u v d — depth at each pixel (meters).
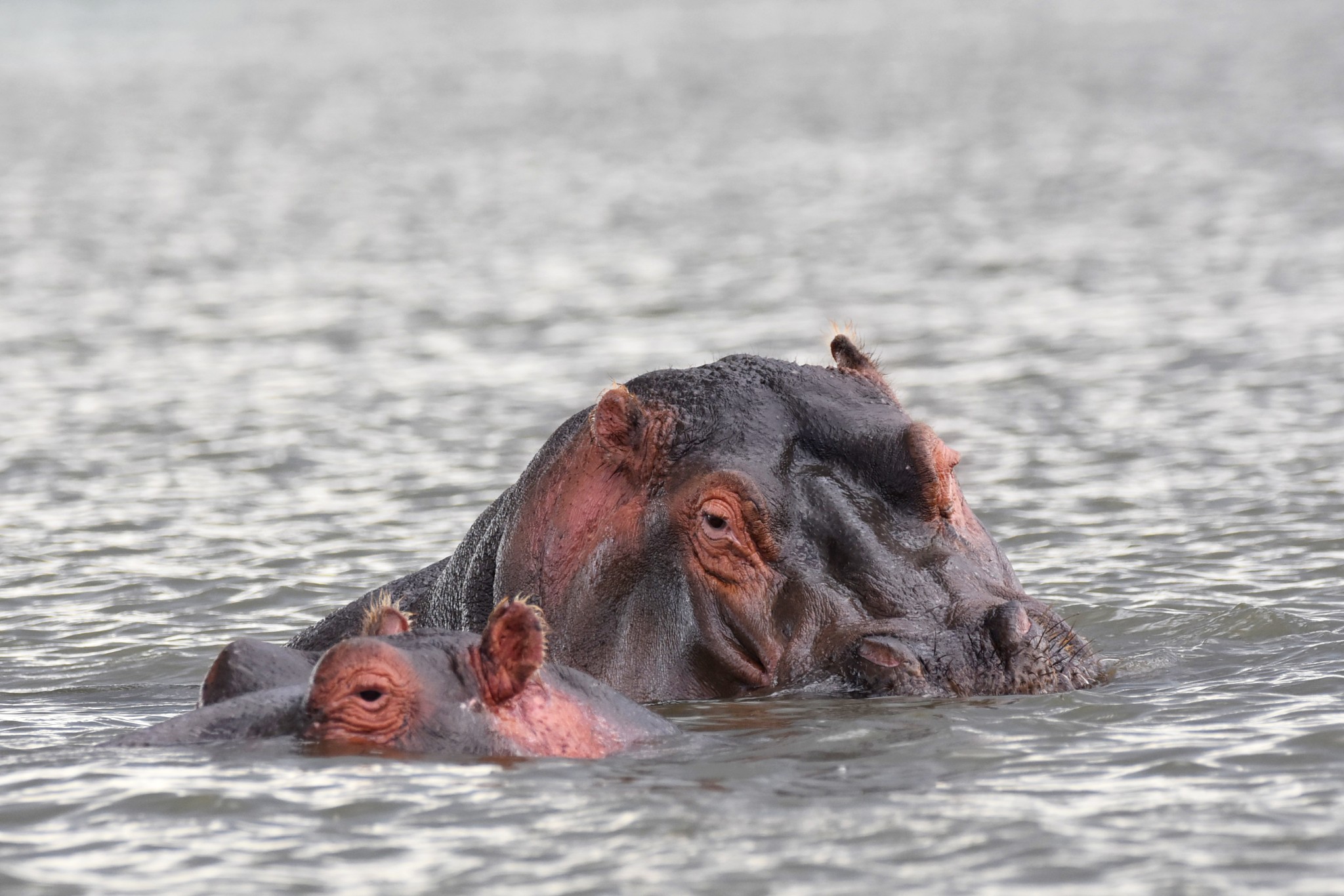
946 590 43.62
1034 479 77.06
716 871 30.12
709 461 45.00
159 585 63.09
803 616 43.56
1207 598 55.59
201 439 92.00
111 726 43.88
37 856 31.56
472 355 117.38
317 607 60.09
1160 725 39.59
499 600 47.66
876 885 29.39
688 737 39.50
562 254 170.00
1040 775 35.75
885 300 134.25
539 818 33.03
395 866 30.69
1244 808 33.03
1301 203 172.62
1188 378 98.19
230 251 179.25
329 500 77.94
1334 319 112.25
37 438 92.94
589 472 46.84
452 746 37.25
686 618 44.81
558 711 38.69
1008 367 104.75
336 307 140.75
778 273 150.88
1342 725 38.56
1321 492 70.75
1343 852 30.41
